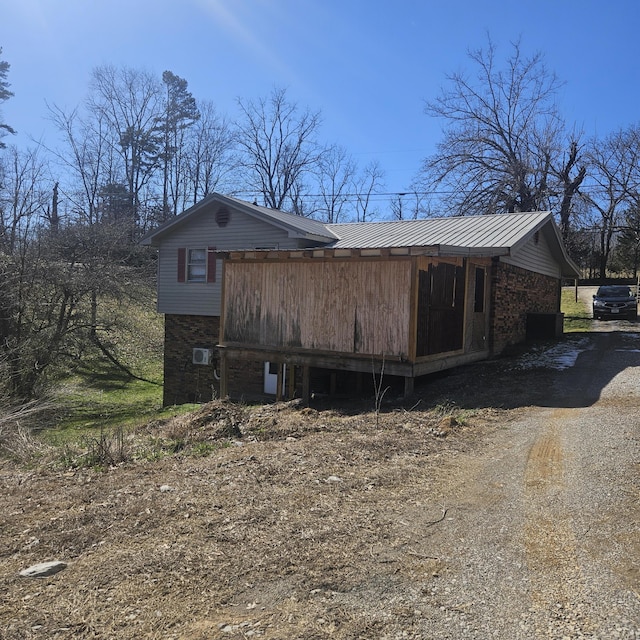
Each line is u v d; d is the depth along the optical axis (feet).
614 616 9.45
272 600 10.07
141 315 81.87
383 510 14.43
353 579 10.80
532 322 53.26
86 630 9.20
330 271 36.32
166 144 130.31
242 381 52.95
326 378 45.68
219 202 53.88
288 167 133.28
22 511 15.25
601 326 68.80
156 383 67.51
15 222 56.54
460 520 13.74
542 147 106.01
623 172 112.78
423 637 8.90
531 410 27.58
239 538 12.69
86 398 58.29
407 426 24.66
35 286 54.34
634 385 32.50
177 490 16.30
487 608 9.75
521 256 51.19
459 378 38.19
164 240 57.41
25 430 29.66
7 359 48.98
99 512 14.64
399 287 33.71
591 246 147.33
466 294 40.37
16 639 8.95
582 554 11.79
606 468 17.52
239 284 40.29
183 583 10.69
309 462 18.89
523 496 15.37
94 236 63.46
